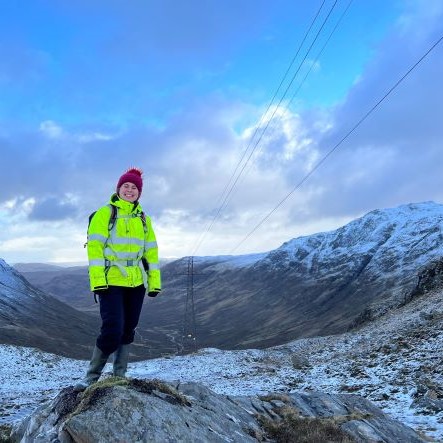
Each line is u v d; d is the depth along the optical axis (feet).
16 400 73.36
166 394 19.79
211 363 136.77
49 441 17.40
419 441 30.53
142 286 19.47
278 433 24.72
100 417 16.71
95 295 20.06
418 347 84.94
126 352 20.48
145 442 16.40
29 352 138.41
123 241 18.71
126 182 19.16
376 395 61.62
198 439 17.71
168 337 570.05
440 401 51.29
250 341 504.84
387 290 585.63
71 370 132.05
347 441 25.07
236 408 25.29
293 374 96.53
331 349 126.11
